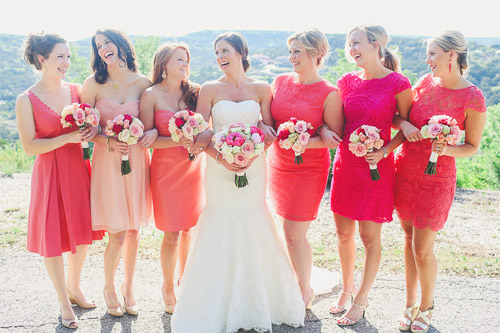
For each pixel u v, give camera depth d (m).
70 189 3.58
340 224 3.81
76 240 3.65
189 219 3.79
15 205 7.47
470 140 3.38
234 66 3.68
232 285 3.55
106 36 3.56
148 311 3.91
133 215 3.68
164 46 3.73
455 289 4.43
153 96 3.69
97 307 3.98
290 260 4.00
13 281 4.50
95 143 3.64
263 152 3.67
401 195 3.62
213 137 3.38
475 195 9.11
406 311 3.71
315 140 3.63
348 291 3.91
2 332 3.50
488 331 3.62
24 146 3.48
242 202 3.59
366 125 3.39
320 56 3.69
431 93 3.44
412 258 3.66
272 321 3.70
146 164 3.79
